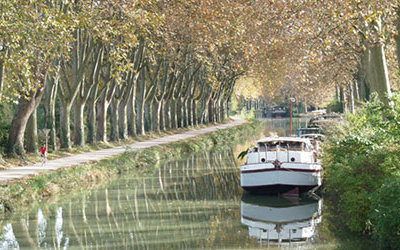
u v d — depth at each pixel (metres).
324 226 27.77
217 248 24.47
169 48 61.31
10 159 43.69
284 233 27.03
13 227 28.89
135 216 31.47
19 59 29.80
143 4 41.91
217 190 39.94
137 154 54.34
